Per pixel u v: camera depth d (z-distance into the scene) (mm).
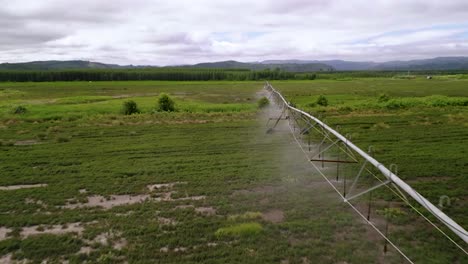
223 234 7004
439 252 6277
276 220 7703
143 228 7348
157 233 7176
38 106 28453
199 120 20625
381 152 13023
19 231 7418
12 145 14766
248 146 14375
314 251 6328
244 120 20531
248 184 9922
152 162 12188
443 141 14547
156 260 6219
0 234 7324
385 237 6355
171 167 11547
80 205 8727
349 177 10422
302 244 6613
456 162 11586
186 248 6621
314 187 9648
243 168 11359
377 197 8812
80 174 10945
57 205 8750
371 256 6164
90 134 16938
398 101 25172
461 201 8625
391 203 8508
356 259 6062
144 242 6836
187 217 7875
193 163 12000
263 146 14336
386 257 6137
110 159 12594
